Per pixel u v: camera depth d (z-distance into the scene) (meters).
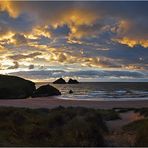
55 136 13.53
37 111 23.92
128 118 27.17
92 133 13.00
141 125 17.45
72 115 21.67
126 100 55.56
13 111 18.95
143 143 13.25
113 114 27.25
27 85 72.75
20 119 16.86
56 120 17.33
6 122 15.64
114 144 13.51
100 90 106.38
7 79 72.06
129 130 18.48
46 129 14.38
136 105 44.31
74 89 116.44
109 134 16.98
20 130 14.51
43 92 74.94
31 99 60.50
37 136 13.64
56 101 52.91
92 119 18.20
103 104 45.78
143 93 85.62
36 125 15.38
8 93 65.25
